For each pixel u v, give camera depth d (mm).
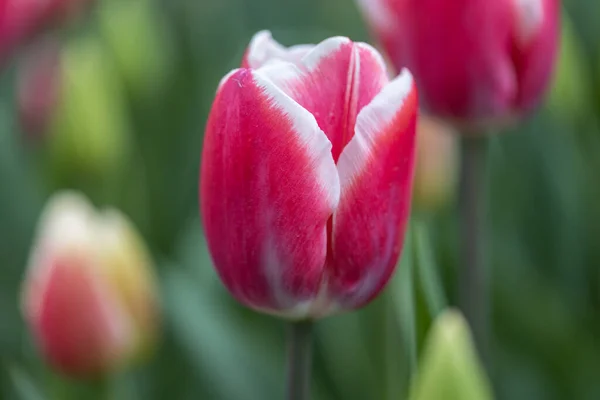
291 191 608
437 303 646
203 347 831
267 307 624
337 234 614
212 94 1003
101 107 907
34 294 809
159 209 973
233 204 613
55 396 830
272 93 604
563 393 859
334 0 1208
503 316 873
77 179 917
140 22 991
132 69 991
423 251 638
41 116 1005
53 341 799
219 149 613
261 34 628
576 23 1037
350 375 862
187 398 880
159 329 834
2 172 1005
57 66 1006
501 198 950
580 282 912
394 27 713
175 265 903
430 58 704
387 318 757
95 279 792
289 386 634
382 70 617
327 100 614
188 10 1070
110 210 871
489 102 706
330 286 620
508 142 958
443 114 711
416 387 610
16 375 805
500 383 866
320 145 605
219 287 877
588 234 913
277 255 614
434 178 831
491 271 878
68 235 794
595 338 877
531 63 704
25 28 991
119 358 806
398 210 616
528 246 934
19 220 1001
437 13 699
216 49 1104
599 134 903
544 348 864
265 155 607
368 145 606
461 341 605
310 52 614
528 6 698
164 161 998
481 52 699
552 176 930
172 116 1009
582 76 935
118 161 924
